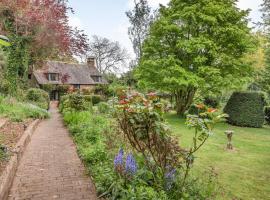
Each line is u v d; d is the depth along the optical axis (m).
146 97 3.91
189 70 15.73
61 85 34.41
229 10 14.98
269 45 18.11
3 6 13.25
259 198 4.80
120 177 3.84
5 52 14.54
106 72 46.88
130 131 3.91
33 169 4.98
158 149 3.86
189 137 10.68
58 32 14.66
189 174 5.18
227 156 7.88
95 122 9.45
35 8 13.98
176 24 16.55
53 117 14.98
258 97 14.55
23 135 7.02
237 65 15.32
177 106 17.94
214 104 19.38
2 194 3.45
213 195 4.39
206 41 14.53
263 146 9.45
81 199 3.76
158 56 17.03
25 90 17.86
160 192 3.62
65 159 5.69
